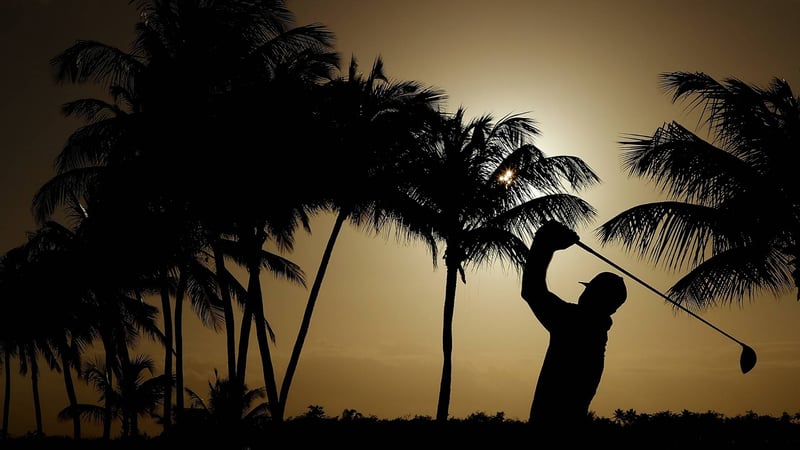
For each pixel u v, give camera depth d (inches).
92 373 1889.8
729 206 712.4
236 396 1065.5
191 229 1111.6
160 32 1027.9
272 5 1005.2
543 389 170.7
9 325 1574.8
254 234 1074.1
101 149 1037.8
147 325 1750.7
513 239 1077.8
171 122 980.6
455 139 1096.2
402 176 1061.8
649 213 731.4
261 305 1076.5
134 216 1088.8
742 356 233.9
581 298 178.9
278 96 981.2
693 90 736.3
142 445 747.4
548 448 165.6
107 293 1464.1
